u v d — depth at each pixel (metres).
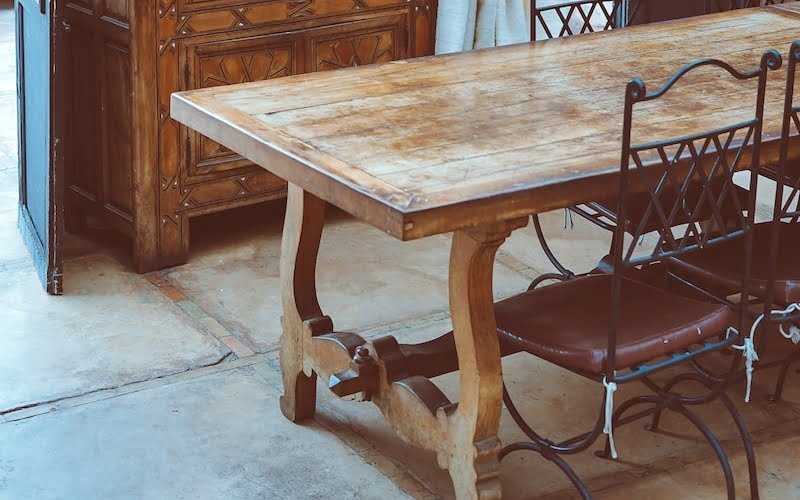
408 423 2.75
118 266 4.14
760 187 4.92
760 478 2.89
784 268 2.94
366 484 2.86
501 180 2.30
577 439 2.65
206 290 3.96
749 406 3.24
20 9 4.15
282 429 3.11
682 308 2.70
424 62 3.21
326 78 3.04
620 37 3.53
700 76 3.12
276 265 4.19
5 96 6.10
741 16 3.80
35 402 3.21
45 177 3.86
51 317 3.72
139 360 3.47
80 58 4.16
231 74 4.13
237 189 4.23
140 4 3.81
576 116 2.76
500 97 2.90
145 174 3.99
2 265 4.12
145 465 2.93
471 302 2.47
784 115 2.54
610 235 4.48
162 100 3.96
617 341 2.53
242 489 2.83
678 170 2.49
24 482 2.84
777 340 3.60
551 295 2.81
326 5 4.30
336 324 3.71
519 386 3.35
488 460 2.57
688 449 3.03
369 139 2.56
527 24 5.85
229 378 3.38
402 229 2.13
